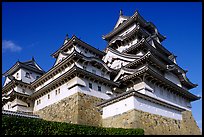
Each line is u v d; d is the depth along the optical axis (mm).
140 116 31484
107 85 43594
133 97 32094
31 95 46906
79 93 37469
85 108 37000
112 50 54062
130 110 31562
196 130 52938
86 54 50031
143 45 51406
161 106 37156
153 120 33656
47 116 41969
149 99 34406
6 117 18641
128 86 44844
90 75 39688
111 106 34906
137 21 62000
